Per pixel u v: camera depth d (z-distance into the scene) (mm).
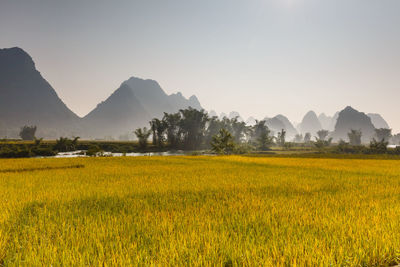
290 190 13188
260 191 12914
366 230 6137
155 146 113438
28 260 4559
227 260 4664
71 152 91812
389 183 15953
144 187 14016
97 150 64250
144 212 8336
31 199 10688
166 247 5109
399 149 91188
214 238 5672
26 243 5629
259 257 4625
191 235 5781
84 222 7266
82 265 4363
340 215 7648
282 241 5445
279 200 10469
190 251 4891
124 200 10695
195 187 14000
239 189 13500
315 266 4297
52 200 10586
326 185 14883
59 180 16781
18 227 6910
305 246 5059
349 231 6031
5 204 9594
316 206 9344
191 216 7887
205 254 4820
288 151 109938
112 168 25422
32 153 71000
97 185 14719
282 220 7309
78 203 10109
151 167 26688
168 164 31125
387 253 4824
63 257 4691
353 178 18266
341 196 11453
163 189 13336
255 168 26141
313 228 6484
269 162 35750
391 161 39656
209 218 7508
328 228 6449
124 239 5727
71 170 23391
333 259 4434
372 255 4746
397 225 6398
